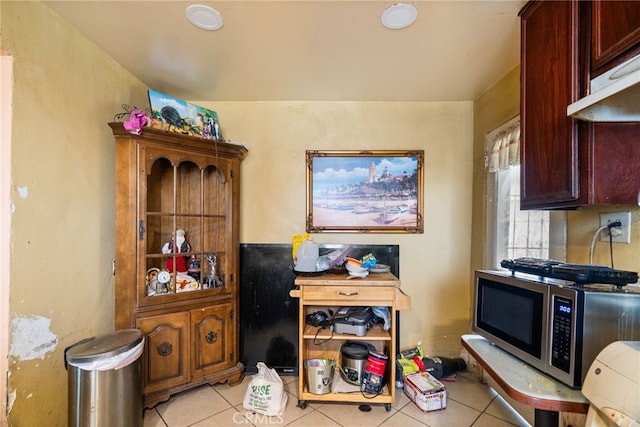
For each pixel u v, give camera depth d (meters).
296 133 2.50
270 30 1.58
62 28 1.50
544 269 1.16
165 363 1.86
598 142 1.04
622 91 0.77
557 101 1.16
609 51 0.96
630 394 0.68
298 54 1.81
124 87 1.99
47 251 1.43
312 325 2.03
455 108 2.48
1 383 1.23
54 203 1.47
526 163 1.33
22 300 1.30
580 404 0.92
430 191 2.48
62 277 1.51
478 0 1.34
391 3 1.37
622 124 1.03
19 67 1.29
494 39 1.65
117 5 1.40
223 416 1.79
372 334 1.89
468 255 2.49
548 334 1.06
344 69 1.99
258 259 2.43
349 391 1.91
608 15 0.97
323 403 1.93
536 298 1.12
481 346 1.37
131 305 1.76
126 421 1.46
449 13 1.43
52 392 1.44
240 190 2.44
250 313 2.41
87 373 1.37
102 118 1.80
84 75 1.66
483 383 2.19
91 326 1.70
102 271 1.79
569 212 1.47
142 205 1.79
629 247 1.16
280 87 2.25
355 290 1.83
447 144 2.48
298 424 1.72
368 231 2.47
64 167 1.53
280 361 2.38
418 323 2.48
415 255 2.48
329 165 2.49
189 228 2.17
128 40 1.69
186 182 2.16
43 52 1.40
